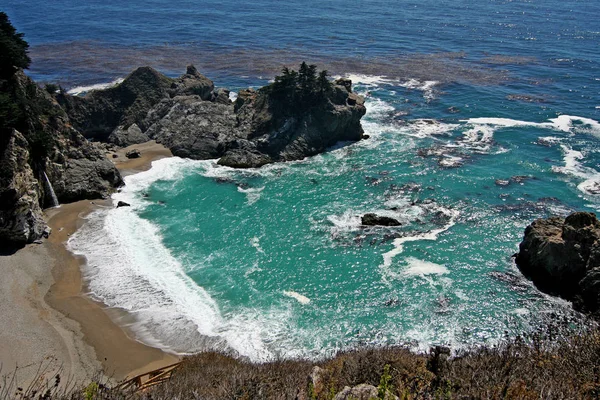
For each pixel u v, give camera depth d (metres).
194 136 89.81
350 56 155.88
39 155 67.44
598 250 51.06
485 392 17.56
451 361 22.52
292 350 45.22
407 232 63.91
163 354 44.31
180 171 82.44
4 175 57.31
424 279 55.22
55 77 134.38
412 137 94.69
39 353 43.03
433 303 51.56
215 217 68.38
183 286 54.25
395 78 132.88
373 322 49.09
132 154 87.19
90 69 142.62
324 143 89.69
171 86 105.94
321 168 82.81
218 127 90.94
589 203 70.38
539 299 52.03
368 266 57.50
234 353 44.31
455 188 74.88
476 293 52.94
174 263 58.28
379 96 118.31
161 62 150.50
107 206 71.19
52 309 49.38
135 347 45.03
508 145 90.44
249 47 168.75
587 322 46.25
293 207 70.69
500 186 75.31
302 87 87.81
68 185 71.81
